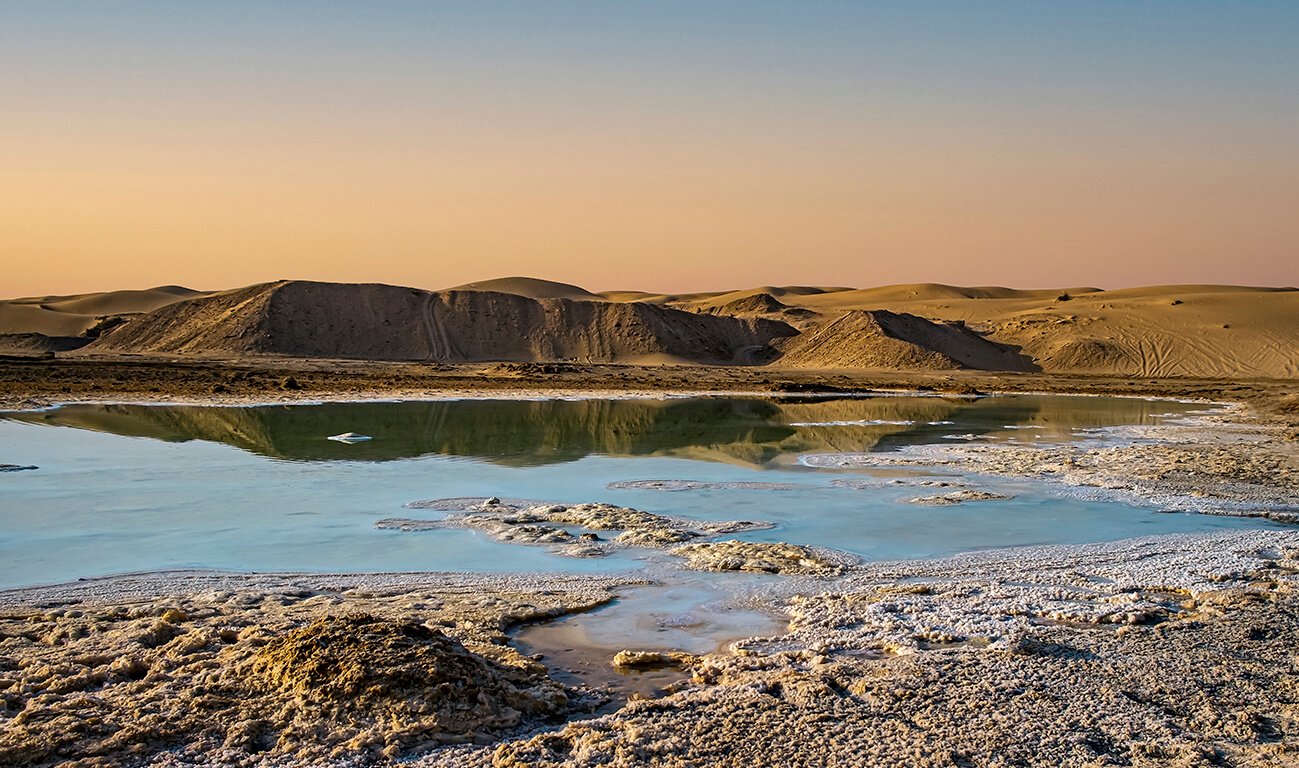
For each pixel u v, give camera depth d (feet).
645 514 60.75
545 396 175.83
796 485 74.84
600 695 31.60
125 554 50.47
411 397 165.58
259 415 128.16
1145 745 27.09
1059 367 345.72
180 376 187.62
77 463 81.00
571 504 66.03
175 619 37.22
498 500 65.46
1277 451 97.60
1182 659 34.27
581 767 25.53
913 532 57.98
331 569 47.93
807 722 28.50
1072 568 48.98
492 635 36.78
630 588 44.83
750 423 128.47
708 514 63.16
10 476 73.72
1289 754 26.58
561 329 379.35
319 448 94.12
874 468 84.23
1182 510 65.51
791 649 36.14
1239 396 203.21
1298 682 32.17
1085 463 87.04
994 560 50.65
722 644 37.19
